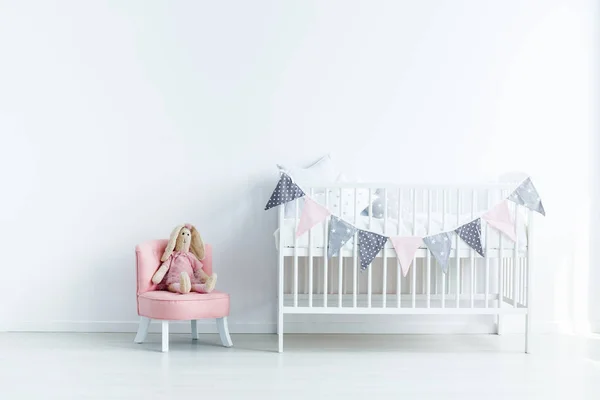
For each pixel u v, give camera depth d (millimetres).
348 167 4020
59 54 3932
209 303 3463
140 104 3961
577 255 4078
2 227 3920
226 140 3988
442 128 4043
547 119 4086
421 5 4039
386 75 4027
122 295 3963
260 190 3994
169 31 3969
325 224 3412
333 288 3977
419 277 4008
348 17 4016
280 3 4000
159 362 3199
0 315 3924
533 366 3207
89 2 3939
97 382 2836
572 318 4070
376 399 2637
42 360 3217
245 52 3992
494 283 4039
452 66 4047
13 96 3920
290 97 4004
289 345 3635
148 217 3965
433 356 3402
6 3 3912
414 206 3428
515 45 4070
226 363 3195
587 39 4066
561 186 4094
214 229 3990
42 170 3932
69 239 3943
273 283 4000
